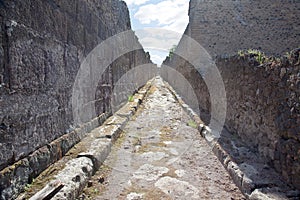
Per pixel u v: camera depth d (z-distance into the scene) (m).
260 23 12.11
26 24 2.45
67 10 3.47
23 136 2.38
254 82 3.75
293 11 11.91
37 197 2.13
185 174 3.35
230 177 3.19
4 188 2.03
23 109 2.38
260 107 3.48
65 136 3.35
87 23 4.36
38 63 2.68
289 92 2.71
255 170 2.96
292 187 2.54
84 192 2.72
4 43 2.12
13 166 2.18
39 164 2.58
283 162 2.75
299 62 2.55
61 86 3.28
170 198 2.74
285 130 2.73
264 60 3.60
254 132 3.72
